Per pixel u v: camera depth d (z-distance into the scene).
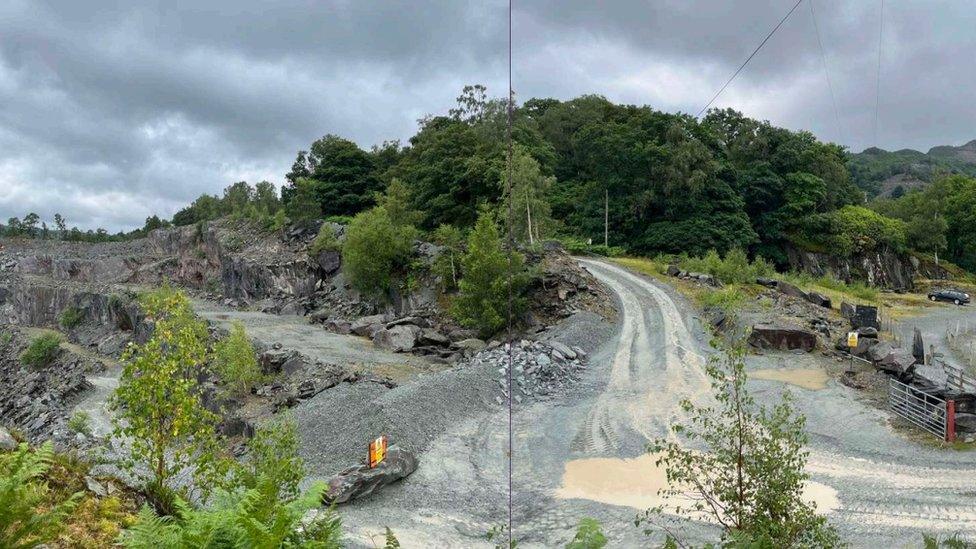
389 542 8.73
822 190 102.44
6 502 7.23
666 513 19.00
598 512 19.61
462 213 81.69
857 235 101.88
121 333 82.94
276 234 95.88
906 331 54.97
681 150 90.12
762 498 10.48
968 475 21.56
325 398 33.31
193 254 109.75
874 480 21.33
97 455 13.30
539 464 24.34
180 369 12.70
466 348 47.28
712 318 47.19
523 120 102.06
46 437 40.75
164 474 12.08
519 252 56.00
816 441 25.44
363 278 65.69
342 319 63.84
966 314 68.75
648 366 37.84
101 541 9.44
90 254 139.38
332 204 103.56
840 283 77.31
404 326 53.34
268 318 67.69
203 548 6.57
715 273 62.41
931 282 103.69
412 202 87.31
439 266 60.84
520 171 66.06
